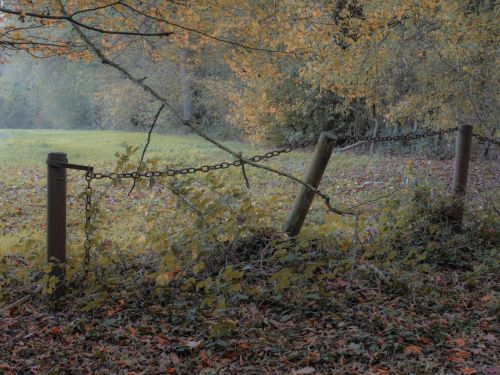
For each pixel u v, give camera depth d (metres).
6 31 5.82
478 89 13.12
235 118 21.92
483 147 15.16
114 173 4.93
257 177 14.04
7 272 5.74
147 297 4.93
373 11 9.05
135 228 8.61
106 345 4.19
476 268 5.60
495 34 11.41
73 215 9.66
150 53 7.52
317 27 7.29
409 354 3.87
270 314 4.61
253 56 6.56
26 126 50.81
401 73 14.88
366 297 4.91
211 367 3.80
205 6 5.78
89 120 43.19
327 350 3.93
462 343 4.02
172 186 5.25
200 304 4.74
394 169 14.62
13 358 4.02
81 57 6.68
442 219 6.62
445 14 11.05
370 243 6.12
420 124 16.58
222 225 5.39
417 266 5.62
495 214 6.96
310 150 20.69
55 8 5.04
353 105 19.77
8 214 10.00
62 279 4.91
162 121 31.47
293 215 5.83
